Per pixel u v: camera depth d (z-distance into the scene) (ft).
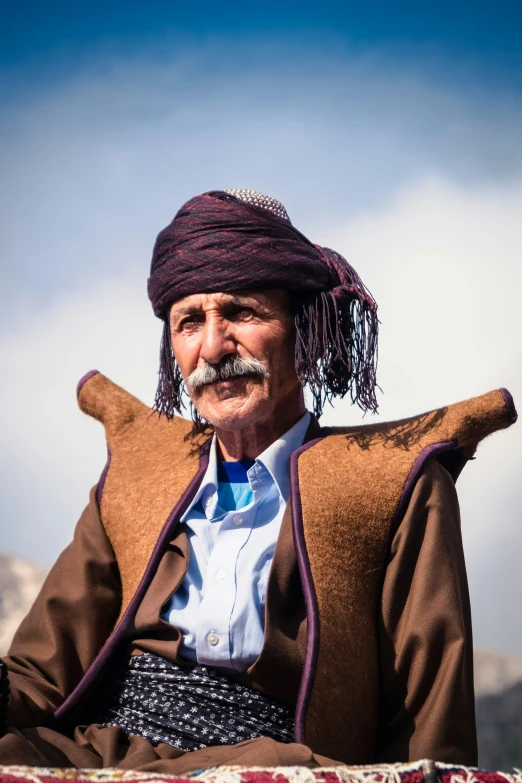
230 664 13.01
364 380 14.88
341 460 14.20
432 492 13.89
